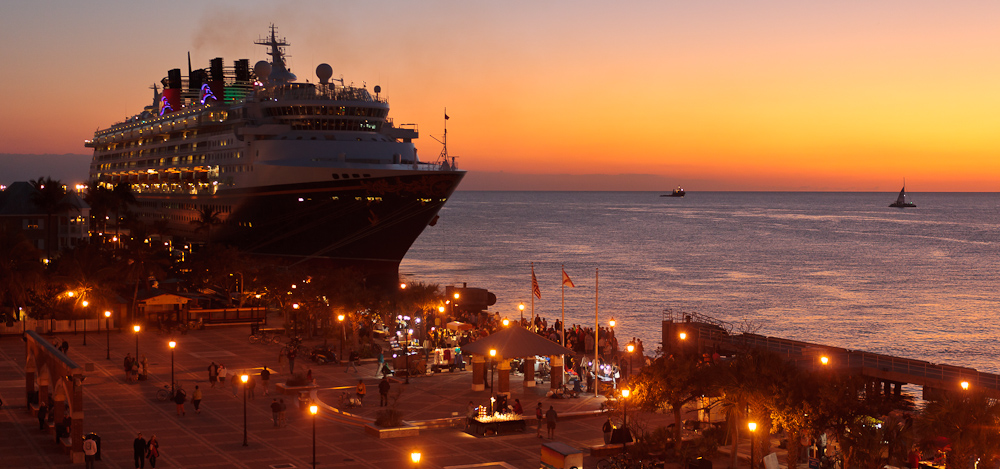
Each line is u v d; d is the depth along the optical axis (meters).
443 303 71.06
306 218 104.38
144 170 140.62
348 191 100.44
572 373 52.50
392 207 100.50
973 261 193.12
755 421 33.22
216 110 118.12
